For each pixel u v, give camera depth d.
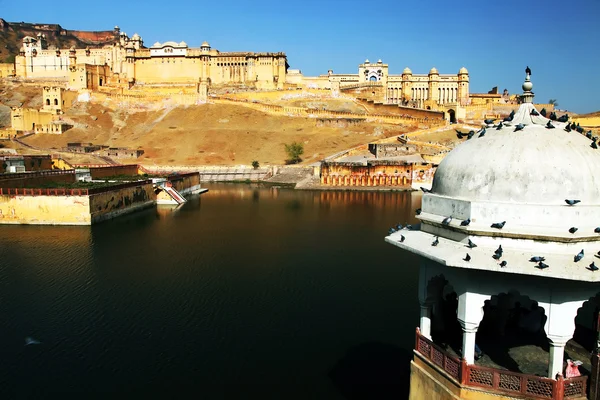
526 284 10.80
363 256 40.91
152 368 21.84
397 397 19.52
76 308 28.72
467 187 11.89
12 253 41.34
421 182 101.25
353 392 19.98
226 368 21.86
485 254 10.87
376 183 102.00
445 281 14.34
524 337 14.66
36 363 22.27
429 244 12.12
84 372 21.53
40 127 142.12
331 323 26.61
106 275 35.19
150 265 37.88
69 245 44.53
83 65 166.62
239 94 163.50
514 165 11.30
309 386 20.33
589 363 12.80
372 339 24.70
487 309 15.06
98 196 56.94
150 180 75.12
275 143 132.75
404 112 147.12
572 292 10.52
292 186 105.56
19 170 77.00
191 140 136.12
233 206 73.75
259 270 36.53
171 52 181.50
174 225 55.88
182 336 25.02
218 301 29.88
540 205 10.74
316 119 143.25
